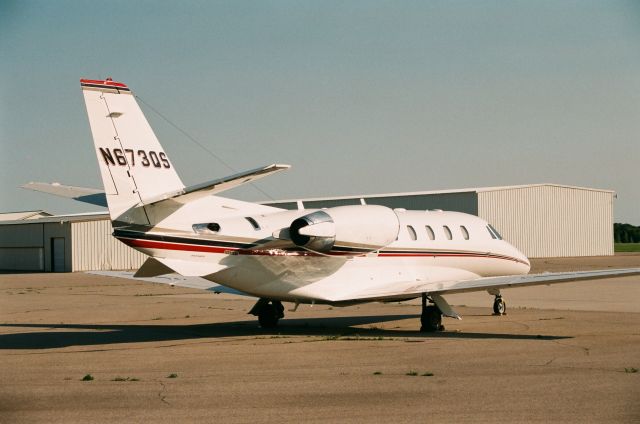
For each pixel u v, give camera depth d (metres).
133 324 25.86
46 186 20.62
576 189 78.25
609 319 25.38
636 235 158.12
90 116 19.11
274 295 21.94
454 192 71.12
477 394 12.91
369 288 23.44
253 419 11.32
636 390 13.13
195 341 20.88
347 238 22.39
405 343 19.92
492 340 20.31
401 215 25.94
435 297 22.95
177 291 42.88
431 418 11.24
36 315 29.16
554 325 23.88
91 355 18.22
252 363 16.69
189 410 11.95
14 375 15.36
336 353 18.12
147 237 19.58
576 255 78.38
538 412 11.54
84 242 66.06
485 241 28.16
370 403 12.30
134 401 12.67
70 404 12.48
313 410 11.84
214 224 20.55
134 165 19.58
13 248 71.62
